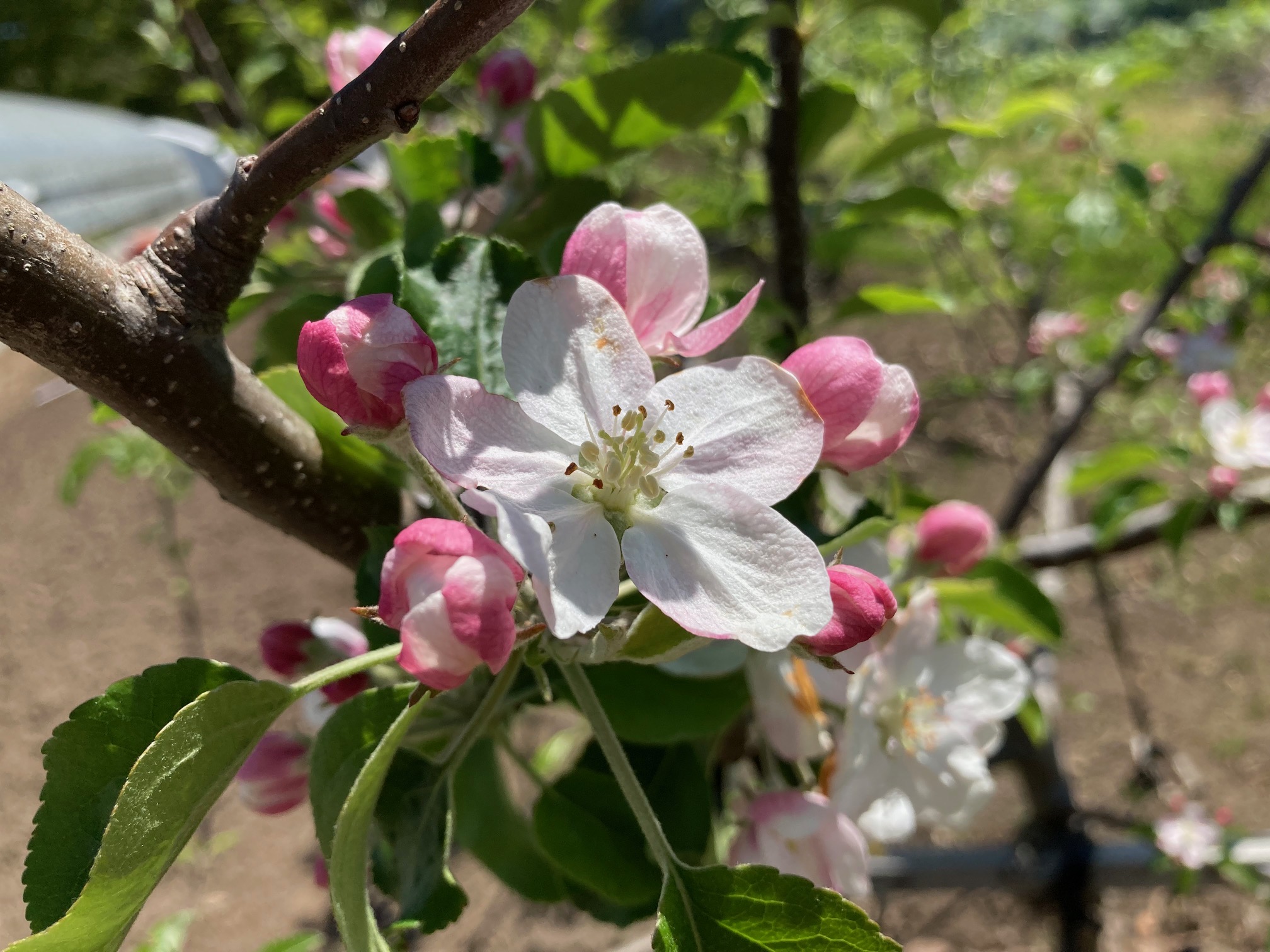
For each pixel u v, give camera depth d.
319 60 0.39
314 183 0.10
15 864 0.46
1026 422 0.69
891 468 0.15
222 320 0.11
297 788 0.15
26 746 0.52
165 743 0.09
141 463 0.36
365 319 0.10
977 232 0.56
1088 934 0.33
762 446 0.10
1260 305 0.38
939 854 0.34
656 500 0.10
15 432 0.78
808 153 0.21
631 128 0.16
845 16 0.20
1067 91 0.43
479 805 0.18
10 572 0.64
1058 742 0.35
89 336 0.10
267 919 0.43
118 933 0.09
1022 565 0.31
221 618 0.60
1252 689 0.53
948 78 0.53
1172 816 0.36
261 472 0.12
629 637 0.10
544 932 0.40
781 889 0.10
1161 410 0.48
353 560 0.14
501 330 0.13
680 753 0.16
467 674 0.09
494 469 0.10
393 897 0.12
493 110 0.17
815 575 0.09
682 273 0.11
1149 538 0.30
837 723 0.16
